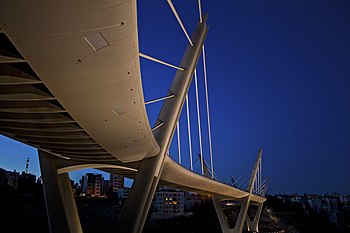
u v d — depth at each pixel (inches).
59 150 815.7
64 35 325.4
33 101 510.6
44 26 308.5
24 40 324.8
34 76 423.5
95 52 361.7
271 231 5049.2
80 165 946.1
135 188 901.8
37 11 288.4
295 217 7362.2
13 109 514.0
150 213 4554.6
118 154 800.9
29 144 752.3
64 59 364.2
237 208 5930.1
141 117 583.2
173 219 4239.7
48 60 362.9
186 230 3764.8
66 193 1015.6
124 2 307.1
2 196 2628.0
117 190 6003.9
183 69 986.1
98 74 405.4
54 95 449.1
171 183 1590.8
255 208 6983.3
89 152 806.5
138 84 464.4
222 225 3065.9
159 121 964.6
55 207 908.0
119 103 496.4
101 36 339.3
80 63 375.9
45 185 923.4
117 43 357.7
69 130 613.6
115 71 409.1
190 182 1652.3
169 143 970.1
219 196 2802.7
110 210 3868.1
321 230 6540.4
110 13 312.0
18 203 2645.2
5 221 2070.6
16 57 372.2
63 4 286.7
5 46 368.8
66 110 503.5
